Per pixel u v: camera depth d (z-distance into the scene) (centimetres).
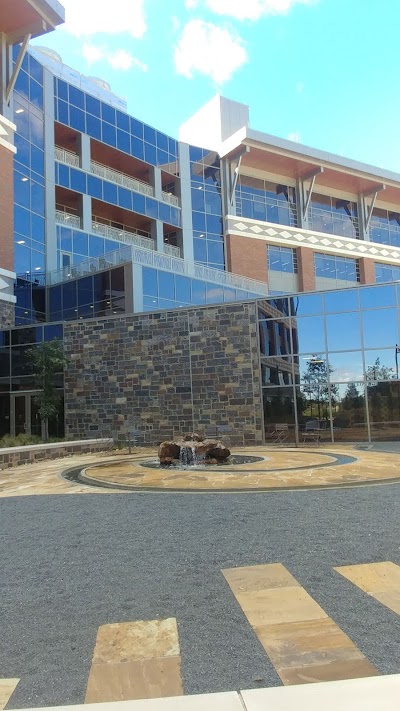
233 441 2048
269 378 2050
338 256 4691
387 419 1936
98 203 3600
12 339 2527
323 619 402
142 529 704
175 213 4022
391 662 331
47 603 458
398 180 4716
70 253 3331
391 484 1003
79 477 1245
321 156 4303
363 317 1992
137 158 3862
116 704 284
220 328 2106
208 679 320
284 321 2064
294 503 838
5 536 700
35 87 3269
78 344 2306
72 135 3594
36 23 2886
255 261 4203
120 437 2191
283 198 4475
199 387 2111
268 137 4072
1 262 2825
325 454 1589
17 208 3005
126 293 2658
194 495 941
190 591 471
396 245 5141
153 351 2183
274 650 354
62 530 719
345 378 1991
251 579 495
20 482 1218
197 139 4653
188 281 2947
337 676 317
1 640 389
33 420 2416
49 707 285
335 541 612
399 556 552
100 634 391
